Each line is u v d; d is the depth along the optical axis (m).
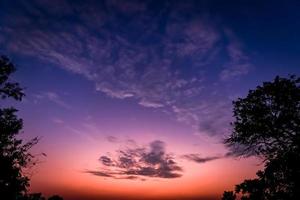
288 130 19.12
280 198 20.06
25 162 20.59
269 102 19.59
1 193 20.42
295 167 19.20
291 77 19.38
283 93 19.00
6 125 19.52
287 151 19.42
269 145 19.86
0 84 18.55
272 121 19.06
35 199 26.70
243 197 21.56
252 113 19.58
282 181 20.16
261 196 20.58
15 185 20.67
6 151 20.12
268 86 19.34
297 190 19.72
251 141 20.23
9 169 20.12
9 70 18.33
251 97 19.86
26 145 20.42
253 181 20.86
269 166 19.95
